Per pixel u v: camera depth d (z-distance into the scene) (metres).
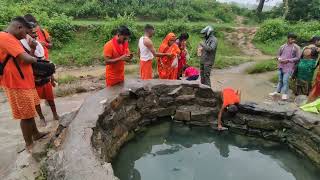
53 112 5.25
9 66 3.79
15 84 3.87
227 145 5.17
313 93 6.41
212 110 5.73
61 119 4.65
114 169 4.37
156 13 20.80
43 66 4.70
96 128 4.12
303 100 6.50
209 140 5.32
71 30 15.31
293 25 21.48
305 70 7.20
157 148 5.01
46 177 3.51
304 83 7.32
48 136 4.55
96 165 3.24
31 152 4.16
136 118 5.39
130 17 17.45
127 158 4.69
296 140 5.00
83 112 4.39
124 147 4.98
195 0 26.17
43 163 3.75
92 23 16.58
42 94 4.95
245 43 18.30
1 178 3.81
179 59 7.10
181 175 4.27
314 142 4.70
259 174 4.36
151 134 5.44
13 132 5.04
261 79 10.03
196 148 5.04
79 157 3.35
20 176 3.80
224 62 13.05
